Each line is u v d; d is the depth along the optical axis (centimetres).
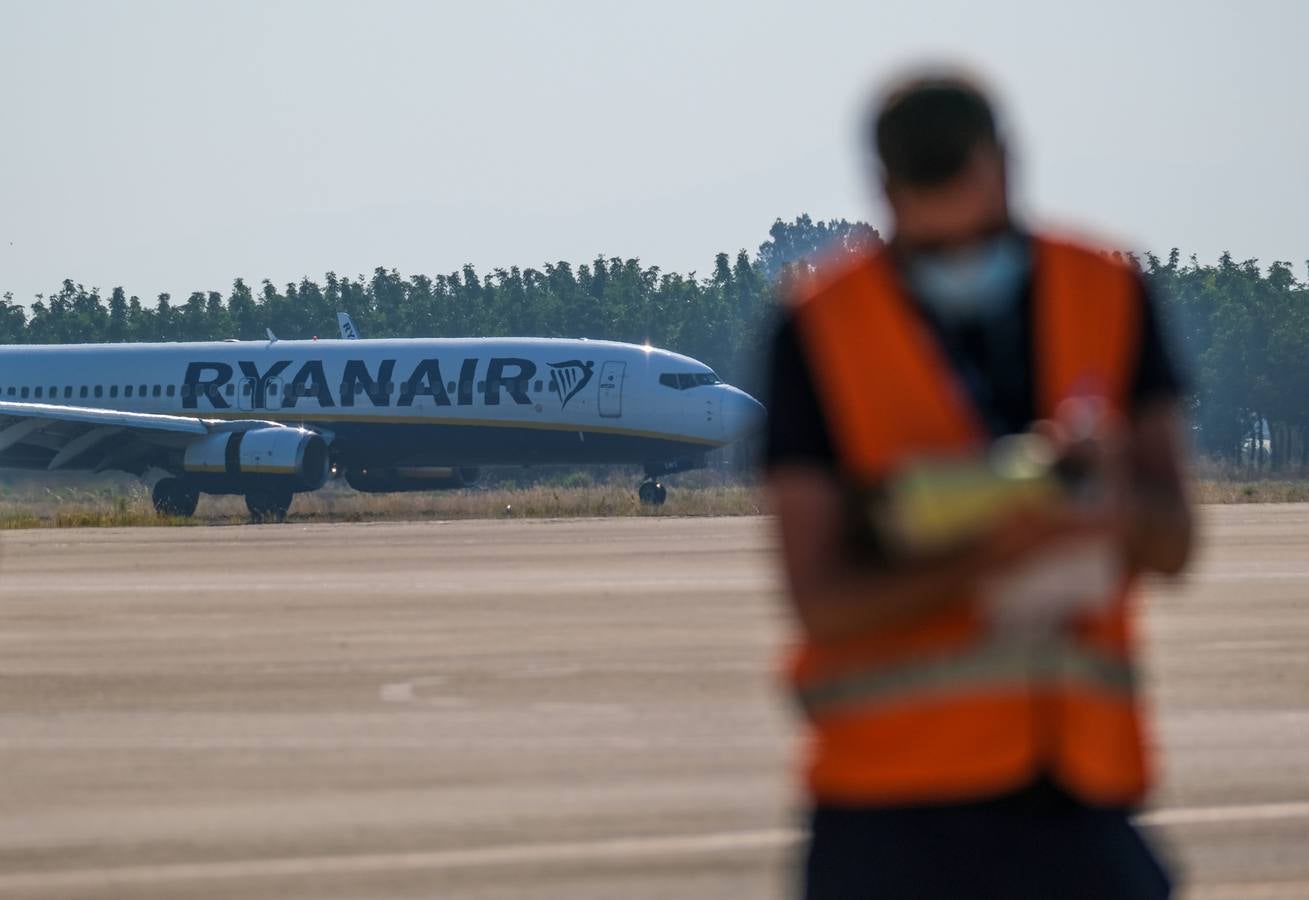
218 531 13862
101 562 10094
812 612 1414
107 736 4206
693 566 9194
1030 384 1438
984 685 1430
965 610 1432
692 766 3750
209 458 16612
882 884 1466
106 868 2945
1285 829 3112
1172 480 1457
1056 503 1334
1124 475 1391
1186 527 1454
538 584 8169
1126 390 1459
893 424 1416
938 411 1412
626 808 3344
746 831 3142
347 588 8075
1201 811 3259
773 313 1473
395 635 6197
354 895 2756
